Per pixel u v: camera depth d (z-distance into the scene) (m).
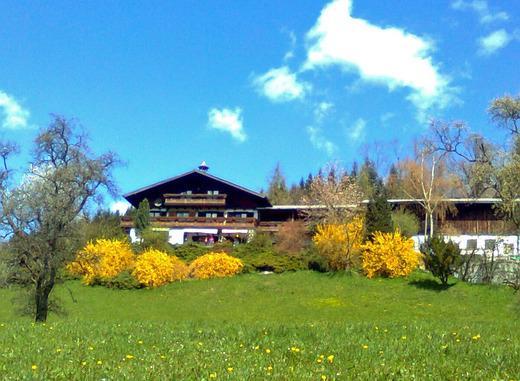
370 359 10.38
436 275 37.75
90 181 30.02
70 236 29.28
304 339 12.74
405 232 52.88
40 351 11.29
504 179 34.66
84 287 42.06
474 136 38.06
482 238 55.12
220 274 42.84
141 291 40.88
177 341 12.53
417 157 63.38
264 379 8.84
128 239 49.62
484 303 33.53
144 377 8.93
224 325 15.23
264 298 37.31
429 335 13.04
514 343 12.16
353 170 84.12
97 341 12.54
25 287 29.39
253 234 55.91
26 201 28.55
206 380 8.75
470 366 9.80
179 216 64.81
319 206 55.25
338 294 37.34
